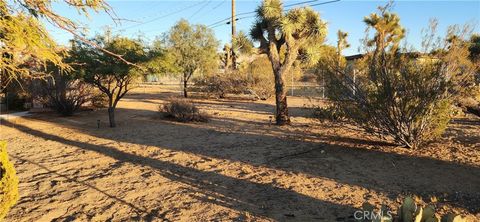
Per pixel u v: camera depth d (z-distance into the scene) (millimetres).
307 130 11281
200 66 26172
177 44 25453
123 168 7293
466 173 6328
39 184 6340
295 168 7000
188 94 28266
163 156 8250
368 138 9602
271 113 16344
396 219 3928
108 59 10750
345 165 7105
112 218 4836
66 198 5621
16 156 8555
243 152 8500
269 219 4660
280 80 12586
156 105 20953
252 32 13430
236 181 6285
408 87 7758
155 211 5035
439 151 7965
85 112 17844
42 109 18391
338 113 9359
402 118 7980
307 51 12672
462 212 4695
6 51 3271
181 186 6090
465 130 10414
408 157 7543
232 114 16109
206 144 9539
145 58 11133
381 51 8258
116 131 11945
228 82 25359
